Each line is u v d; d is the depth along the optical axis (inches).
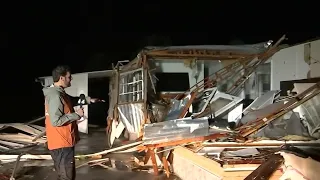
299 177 190.1
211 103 434.9
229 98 433.4
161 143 323.0
